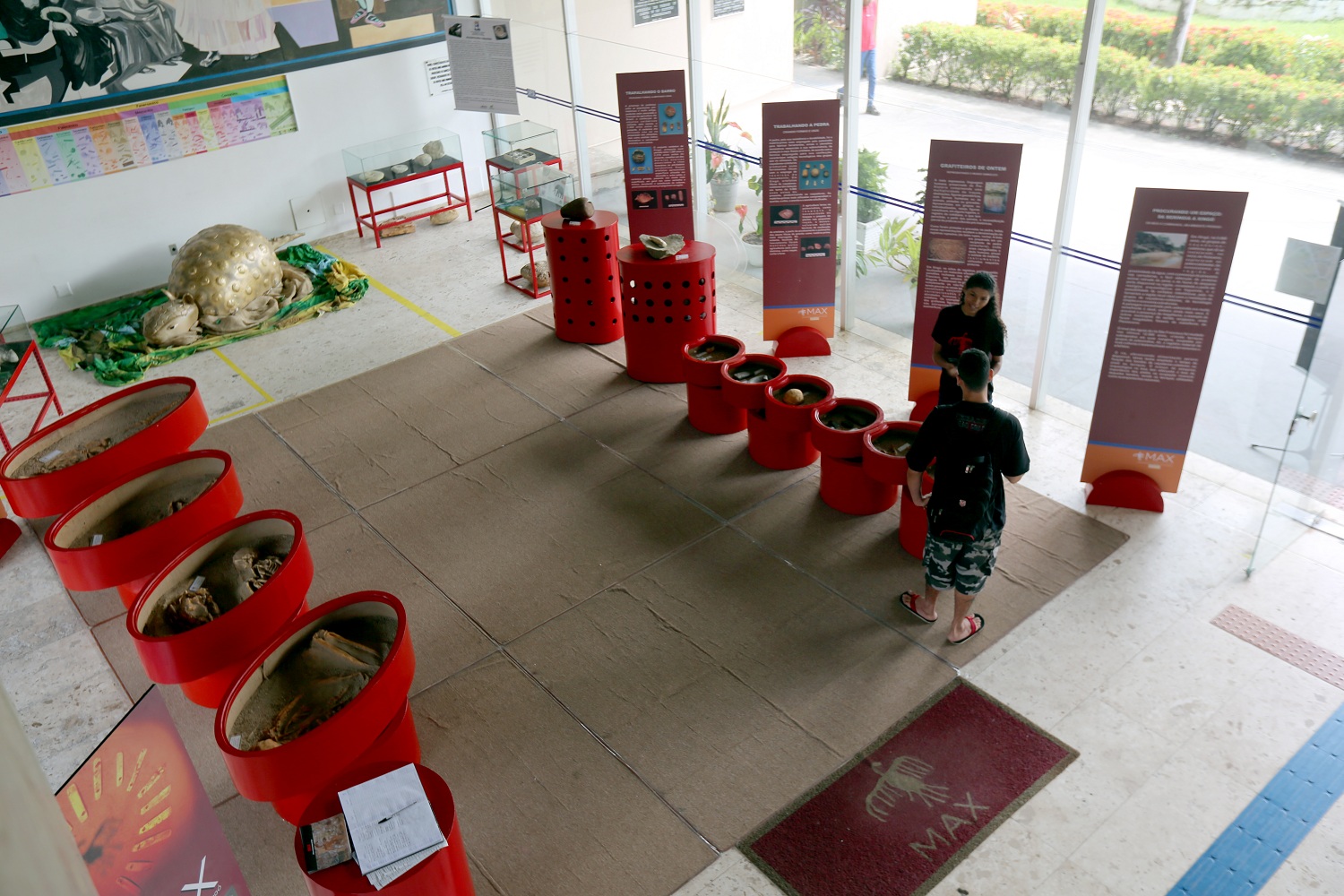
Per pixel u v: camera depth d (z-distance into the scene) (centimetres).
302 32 1055
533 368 866
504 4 1116
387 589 621
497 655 566
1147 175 634
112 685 570
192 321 941
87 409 645
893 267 838
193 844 335
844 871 438
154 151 1009
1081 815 457
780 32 820
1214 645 542
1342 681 517
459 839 368
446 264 1085
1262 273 608
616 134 1054
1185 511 643
